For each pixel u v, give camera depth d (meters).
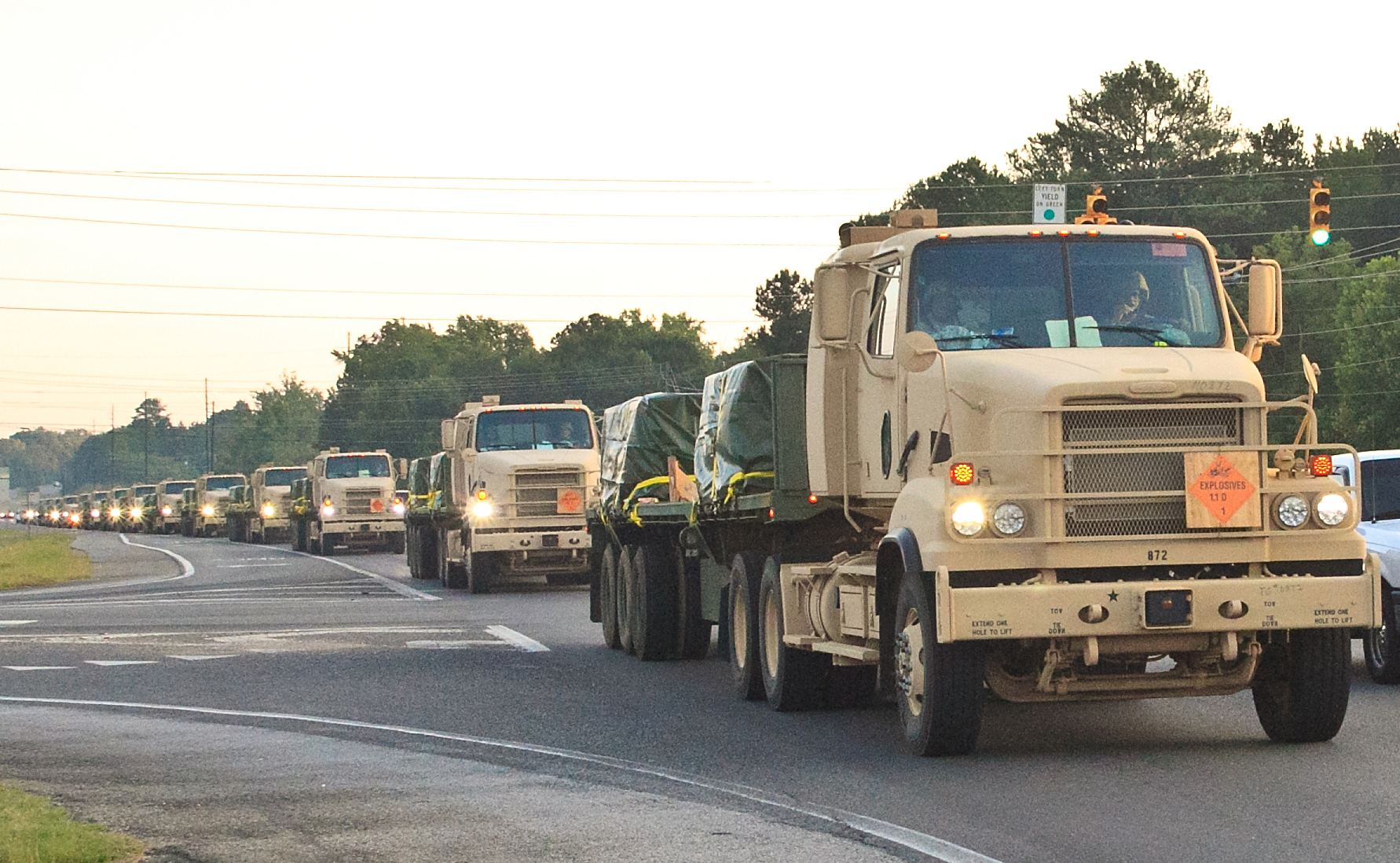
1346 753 11.77
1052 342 12.46
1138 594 11.15
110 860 9.05
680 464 21.58
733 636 17.17
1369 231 108.94
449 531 38.12
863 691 15.48
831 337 13.35
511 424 36.56
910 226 14.51
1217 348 12.44
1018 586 11.20
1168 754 11.95
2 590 43.31
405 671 19.52
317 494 61.50
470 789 11.35
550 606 31.19
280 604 33.09
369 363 164.00
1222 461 11.36
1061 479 11.31
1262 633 12.09
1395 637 15.77
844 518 14.93
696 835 9.55
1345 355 78.56
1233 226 101.12
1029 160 112.12
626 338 156.12
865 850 9.01
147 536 104.75
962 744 11.93
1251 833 9.12
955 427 12.06
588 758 12.74
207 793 11.37
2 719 15.75
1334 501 11.48
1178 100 107.69
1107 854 8.71
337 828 9.98
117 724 15.27
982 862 8.61
